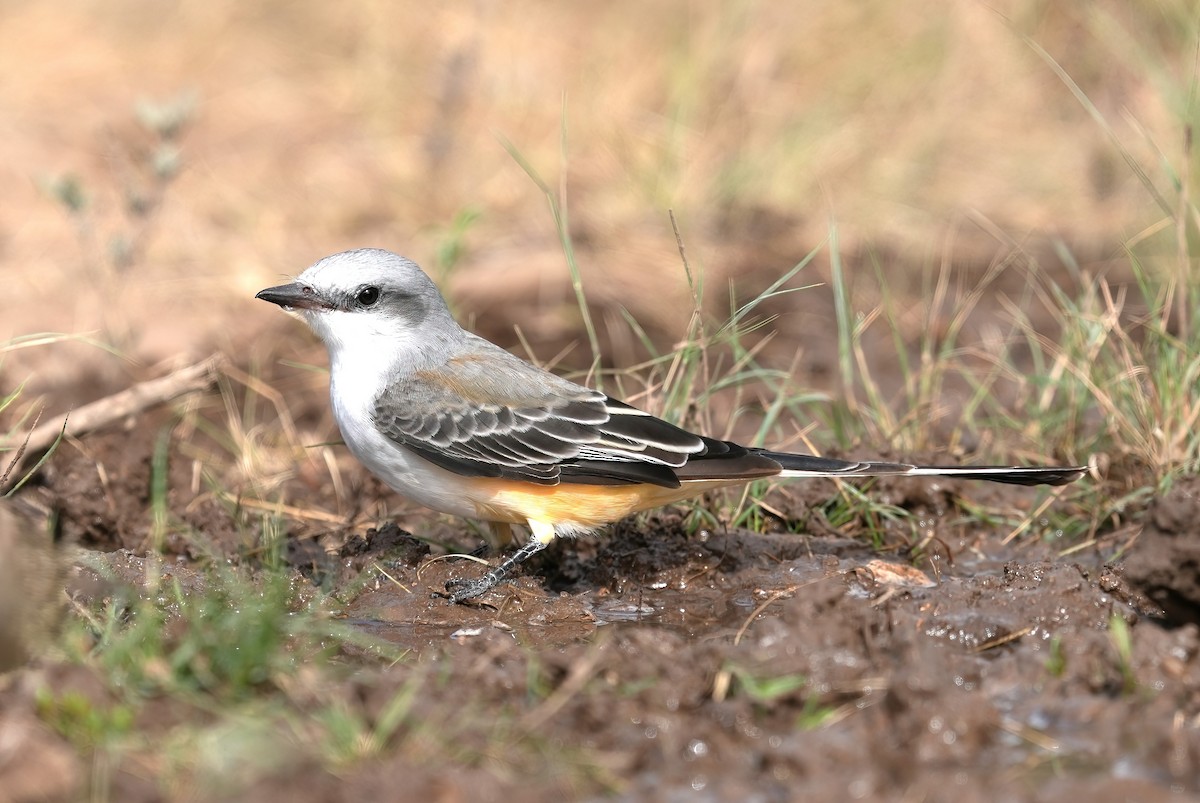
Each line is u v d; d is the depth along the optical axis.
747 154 20.39
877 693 8.27
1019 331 16.48
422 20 23.12
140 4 24.47
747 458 10.67
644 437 10.73
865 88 21.89
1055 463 12.82
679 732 7.80
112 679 8.02
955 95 21.80
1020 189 20.23
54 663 7.97
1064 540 12.12
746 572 11.00
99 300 16.98
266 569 10.92
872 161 20.53
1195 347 12.73
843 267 18.52
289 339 16.73
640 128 20.98
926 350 14.23
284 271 17.95
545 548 11.69
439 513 12.49
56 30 23.81
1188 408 12.23
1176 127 18.50
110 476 11.98
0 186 19.80
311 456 13.88
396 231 19.36
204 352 16.14
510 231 19.30
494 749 7.60
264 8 24.23
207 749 7.24
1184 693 8.22
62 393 15.00
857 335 13.88
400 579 10.81
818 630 8.78
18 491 11.38
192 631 8.35
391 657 9.20
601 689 8.27
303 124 21.81
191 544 11.49
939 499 12.45
